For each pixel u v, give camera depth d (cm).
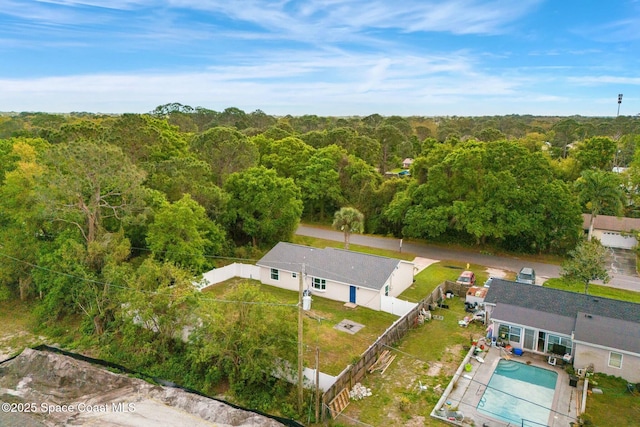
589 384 2042
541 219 4009
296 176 5788
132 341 2327
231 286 3384
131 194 3031
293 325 1997
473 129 14675
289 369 1988
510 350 2381
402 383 2084
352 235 5075
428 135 12838
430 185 4428
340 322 2744
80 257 2661
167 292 2272
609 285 3409
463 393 1995
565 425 1759
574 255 2927
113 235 2881
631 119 12875
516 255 4244
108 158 2872
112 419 1823
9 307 3006
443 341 2511
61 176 2742
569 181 5625
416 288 3359
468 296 2973
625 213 5200
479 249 4434
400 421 1798
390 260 3156
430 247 4553
